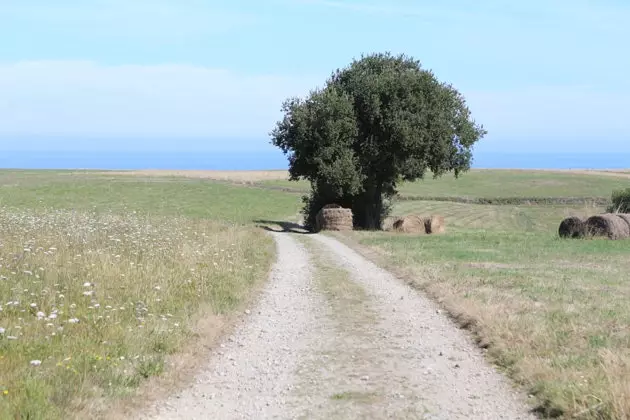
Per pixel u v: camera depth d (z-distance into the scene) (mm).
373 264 21125
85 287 12336
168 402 7492
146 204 60000
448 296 13891
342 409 7242
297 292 15500
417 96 41875
